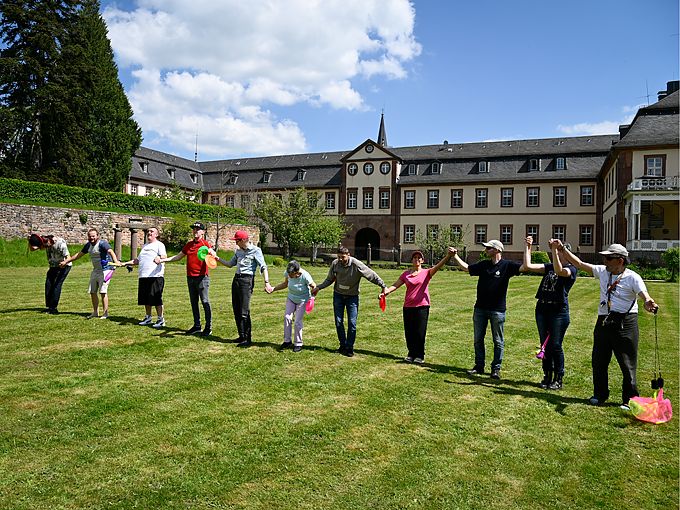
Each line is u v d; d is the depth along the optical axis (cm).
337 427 474
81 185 4009
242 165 6172
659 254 3181
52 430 449
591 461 416
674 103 3506
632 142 3378
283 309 1218
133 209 3581
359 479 375
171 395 550
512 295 1769
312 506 337
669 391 618
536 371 707
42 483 358
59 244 1042
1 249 2541
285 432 458
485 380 653
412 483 371
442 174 5072
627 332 554
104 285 1003
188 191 5666
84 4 3959
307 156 6022
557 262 602
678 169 3309
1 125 3381
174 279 1958
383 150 5225
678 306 1552
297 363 705
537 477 386
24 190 3008
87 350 738
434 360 755
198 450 416
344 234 4912
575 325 1129
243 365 683
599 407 555
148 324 941
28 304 1163
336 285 769
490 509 339
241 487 359
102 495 344
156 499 340
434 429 476
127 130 4600
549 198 4706
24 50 3525
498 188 4866
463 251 4678
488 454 424
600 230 4541
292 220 4094
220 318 1057
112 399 532
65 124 3734
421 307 736
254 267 816
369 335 936
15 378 596
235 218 4309
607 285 571
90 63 3934
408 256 5138
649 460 420
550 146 4938
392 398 563
